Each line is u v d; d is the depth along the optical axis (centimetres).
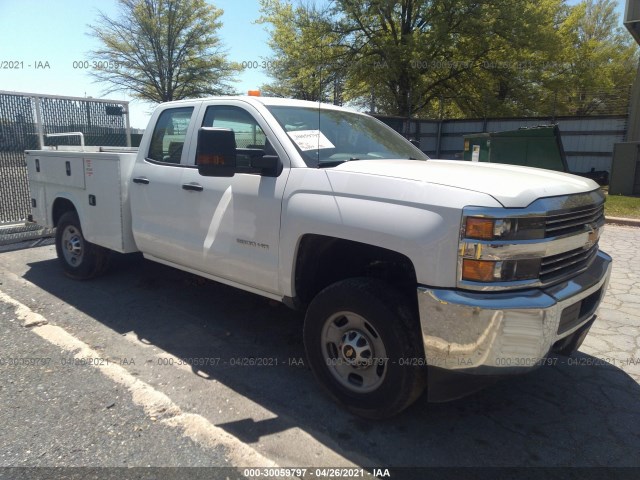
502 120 1942
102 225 498
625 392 344
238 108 383
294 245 319
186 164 412
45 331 417
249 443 278
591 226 303
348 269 346
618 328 453
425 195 262
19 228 752
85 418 295
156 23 3231
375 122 455
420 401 328
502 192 253
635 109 1491
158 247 441
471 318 245
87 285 549
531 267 255
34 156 593
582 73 2314
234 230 361
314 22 2198
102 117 866
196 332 431
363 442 282
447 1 1966
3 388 327
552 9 2352
